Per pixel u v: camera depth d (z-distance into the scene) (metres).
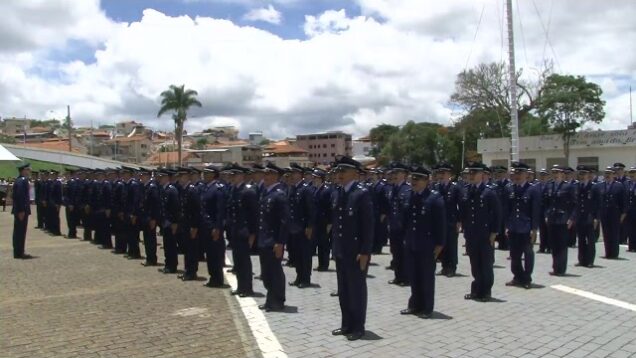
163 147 102.38
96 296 9.12
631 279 10.44
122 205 14.14
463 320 7.45
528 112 43.41
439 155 59.38
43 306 8.39
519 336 6.66
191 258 10.66
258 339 6.64
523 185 9.88
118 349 6.29
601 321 7.34
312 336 6.75
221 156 84.75
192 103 61.81
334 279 10.95
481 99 44.69
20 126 135.50
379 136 83.56
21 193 13.38
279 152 96.25
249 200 9.02
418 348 6.22
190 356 6.04
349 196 6.74
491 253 8.70
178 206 11.35
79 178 18.25
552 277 10.74
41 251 14.79
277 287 8.15
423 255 7.66
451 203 11.09
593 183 12.31
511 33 30.00
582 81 36.66
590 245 11.91
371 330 7.00
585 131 37.19
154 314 7.88
